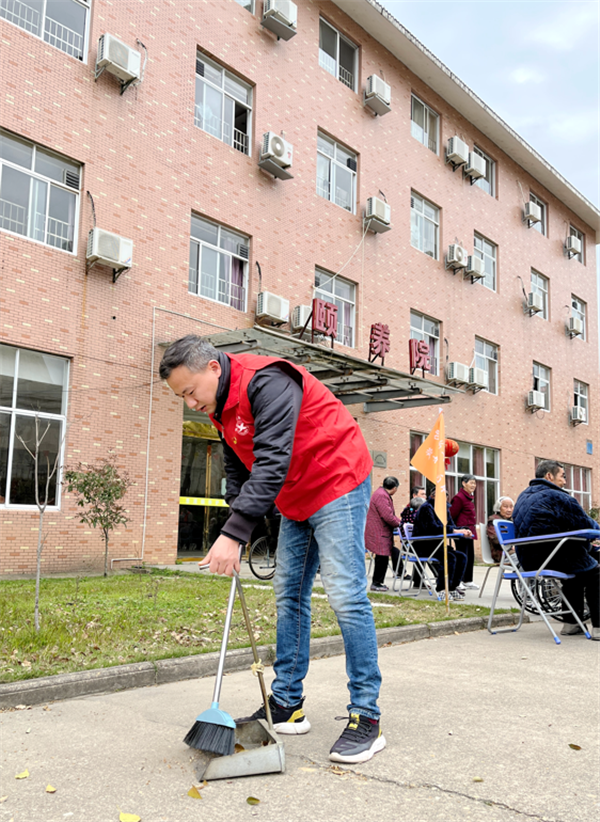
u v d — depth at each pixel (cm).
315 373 1434
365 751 263
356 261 1714
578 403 2723
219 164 1399
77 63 1168
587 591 579
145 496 1192
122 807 220
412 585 996
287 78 1583
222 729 249
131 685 388
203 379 266
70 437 1102
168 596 713
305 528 304
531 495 605
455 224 2109
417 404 1641
